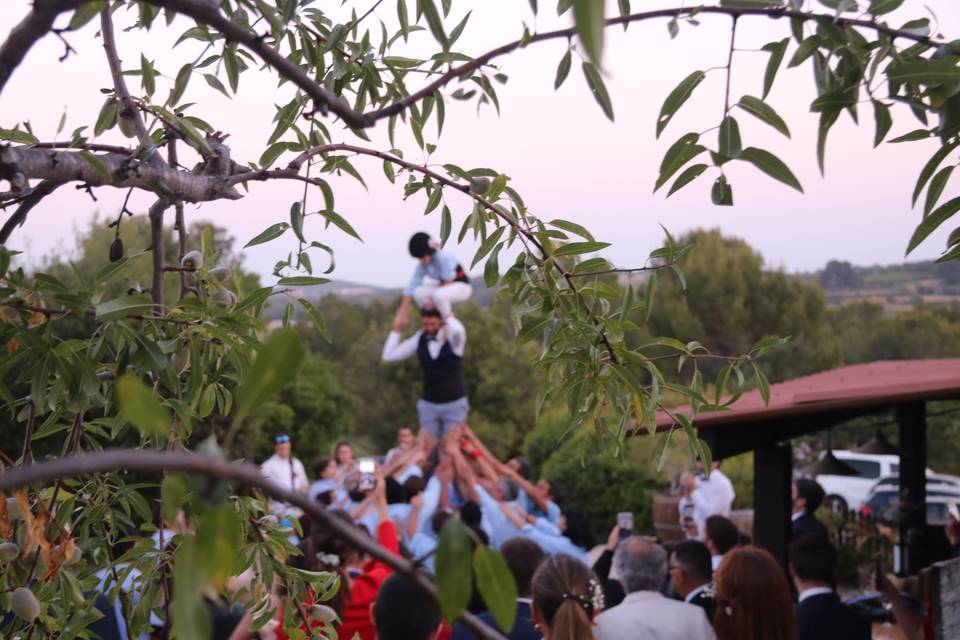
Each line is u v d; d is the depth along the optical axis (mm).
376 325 29781
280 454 8703
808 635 3971
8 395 1665
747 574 3473
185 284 1937
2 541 1722
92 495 1898
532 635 3379
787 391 6070
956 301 35531
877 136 1695
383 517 6312
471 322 23016
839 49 1655
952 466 12984
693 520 8273
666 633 3326
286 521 2080
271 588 2010
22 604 1668
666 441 2057
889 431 13453
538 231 2068
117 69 1788
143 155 1545
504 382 22625
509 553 3572
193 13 1226
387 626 2432
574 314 2043
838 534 6629
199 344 1807
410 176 2121
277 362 740
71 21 1672
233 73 2086
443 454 8109
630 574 3545
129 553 1924
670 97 1602
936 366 7227
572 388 2080
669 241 1951
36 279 1592
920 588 5387
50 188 1499
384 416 23625
